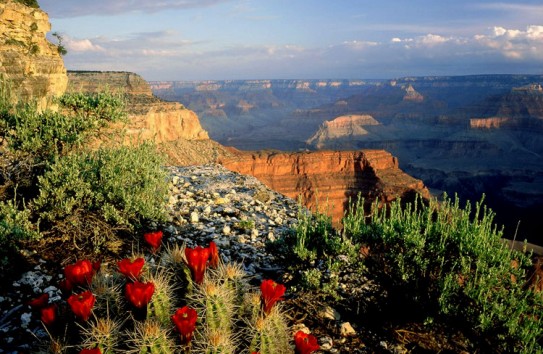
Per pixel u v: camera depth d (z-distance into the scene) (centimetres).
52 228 681
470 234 564
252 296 394
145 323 329
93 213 716
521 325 504
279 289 376
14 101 836
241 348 377
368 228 632
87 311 334
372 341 538
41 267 629
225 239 893
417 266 573
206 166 1916
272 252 683
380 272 600
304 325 555
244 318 384
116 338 327
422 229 616
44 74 3116
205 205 1175
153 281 363
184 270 386
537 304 519
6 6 2981
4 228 612
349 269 709
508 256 541
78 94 851
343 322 575
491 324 491
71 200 680
